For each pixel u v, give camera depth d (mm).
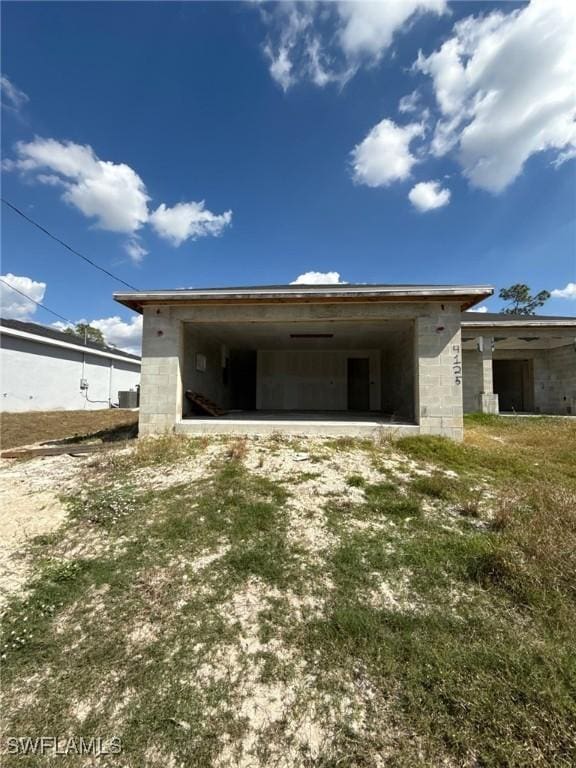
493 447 7109
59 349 17859
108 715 1730
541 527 3328
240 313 7848
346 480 4859
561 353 14430
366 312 7637
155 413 7918
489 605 2426
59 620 2398
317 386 13766
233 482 4691
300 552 3096
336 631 2199
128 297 7598
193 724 1665
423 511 3920
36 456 7012
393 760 1476
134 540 3398
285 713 1710
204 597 2566
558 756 1453
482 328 13477
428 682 1815
